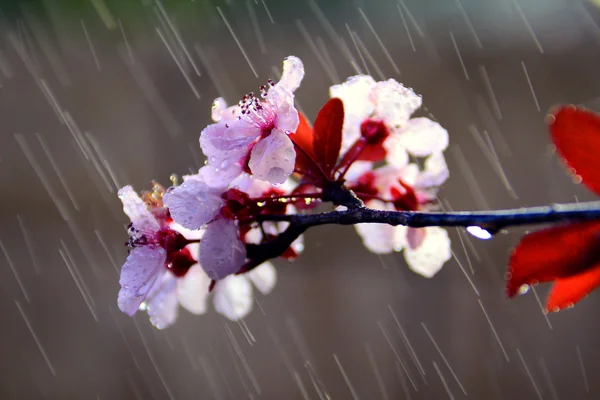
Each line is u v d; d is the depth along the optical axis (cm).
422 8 112
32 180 111
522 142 108
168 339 107
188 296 46
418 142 46
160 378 106
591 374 100
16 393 106
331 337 106
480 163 108
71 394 107
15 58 113
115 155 112
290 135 44
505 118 109
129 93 113
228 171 44
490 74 110
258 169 43
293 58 44
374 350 105
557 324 102
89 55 114
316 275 108
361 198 46
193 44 113
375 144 46
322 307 107
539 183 107
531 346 102
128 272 44
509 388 102
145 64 113
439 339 104
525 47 109
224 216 43
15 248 110
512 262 40
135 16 114
